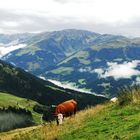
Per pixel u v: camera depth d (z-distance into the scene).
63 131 22.42
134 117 18.75
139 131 14.99
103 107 26.05
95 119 22.16
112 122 19.45
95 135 18.00
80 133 19.67
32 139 24.67
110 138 16.11
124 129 16.67
